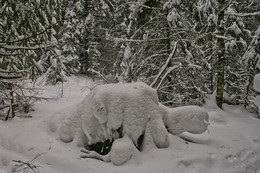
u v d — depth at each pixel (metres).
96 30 19.77
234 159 5.09
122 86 5.38
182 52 8.80
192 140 5.52
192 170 4.46
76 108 5.63
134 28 9.61
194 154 4.84
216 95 9.30
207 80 10.12
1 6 5.72
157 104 5.37
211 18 8.41
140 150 4.97
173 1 7.97
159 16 8.80
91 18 17.77
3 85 6.52
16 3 5.18
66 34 18.20
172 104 9.18
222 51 8.85
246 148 5.54
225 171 4.66
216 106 8.91
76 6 17.61
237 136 6.18
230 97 10.09
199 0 8.73
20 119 6.57
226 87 10.34
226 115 8.30
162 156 4.66
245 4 10.62
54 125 5.79
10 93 6.79
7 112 6.77
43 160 4.53
